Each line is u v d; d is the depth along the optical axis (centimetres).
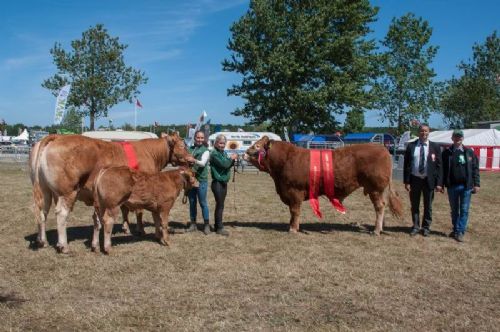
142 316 470
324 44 3359
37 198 712
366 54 3569
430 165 845
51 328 441
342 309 496
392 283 586
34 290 545
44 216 730
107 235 696
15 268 627
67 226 930
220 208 850
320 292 550
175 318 464
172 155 855
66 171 686
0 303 501
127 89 3159
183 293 541
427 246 782
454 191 835
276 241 804
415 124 3984
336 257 704
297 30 3284
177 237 827
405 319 470
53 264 647
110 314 473
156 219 778
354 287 567
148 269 632
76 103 3097
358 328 446
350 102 3362
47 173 683
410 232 883
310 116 3472
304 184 855
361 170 845
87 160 712
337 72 3375
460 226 830
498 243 811
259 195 1453
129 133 2700
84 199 744
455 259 702
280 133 3547
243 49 3416
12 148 3394
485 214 1118
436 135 3303
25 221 968
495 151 2817
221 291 550
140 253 713
